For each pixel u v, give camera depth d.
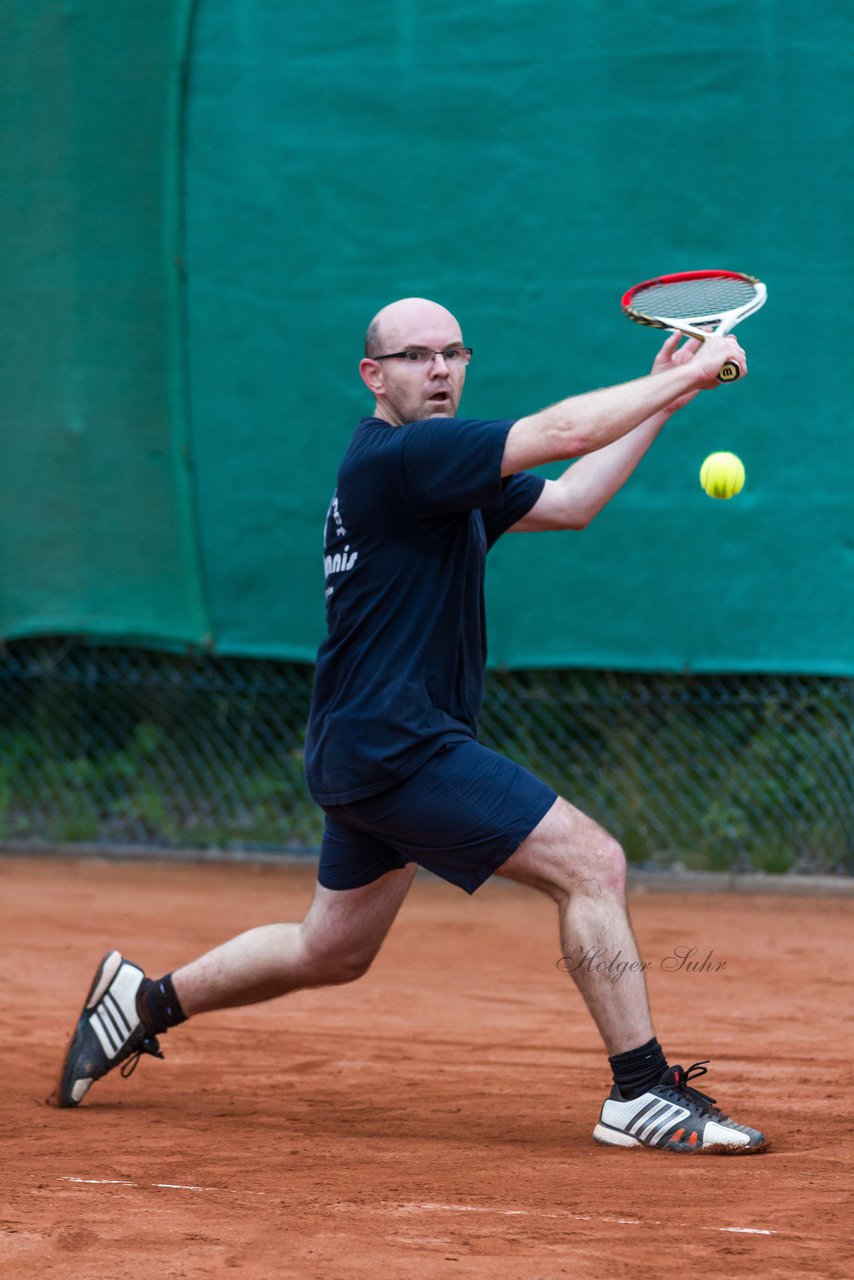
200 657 27.95
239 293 26.09
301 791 28.83
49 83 26.55
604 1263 8.89
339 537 12.29
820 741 26.09
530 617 25.31
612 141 24.84
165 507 26.55
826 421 24.45
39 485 26.98
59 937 22.27
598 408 11.45
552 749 27.88
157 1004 13.58
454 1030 17.19
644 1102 11.91
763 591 24.66
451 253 25.38
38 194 26.70
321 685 12.50
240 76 25.91
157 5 26.09
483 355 25.36
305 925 13.29
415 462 11.73
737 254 24.61
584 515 12.88
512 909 24.67
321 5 25.59
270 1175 11.05
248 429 26.17
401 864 12.93
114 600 26.83
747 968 20.16
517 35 25.03
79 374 26.72
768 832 26.12
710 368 11.55
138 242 26.41
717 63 24.52
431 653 12.15
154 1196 10.38
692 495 24.78
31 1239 9.36
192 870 27.30
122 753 30.14
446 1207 10.07
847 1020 17.25
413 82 25.38
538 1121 13.23
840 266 24.38
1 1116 13.41
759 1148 11.66
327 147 25.70
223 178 26.06
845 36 24.25
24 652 29.84
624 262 24.89
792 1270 8.75
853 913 23.78
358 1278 8.66
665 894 25.27
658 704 27.36
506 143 25.12
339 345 25.81
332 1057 16.00
